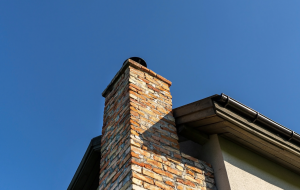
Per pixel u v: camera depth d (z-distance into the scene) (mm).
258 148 5566
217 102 5059
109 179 4641
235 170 5074
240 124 5090
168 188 4336
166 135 5023
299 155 5516
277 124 5297
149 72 5801
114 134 5148
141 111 5055
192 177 4742
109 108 5816
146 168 4344
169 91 5820
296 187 5797
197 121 5203
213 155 5270
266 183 5340
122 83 5676
